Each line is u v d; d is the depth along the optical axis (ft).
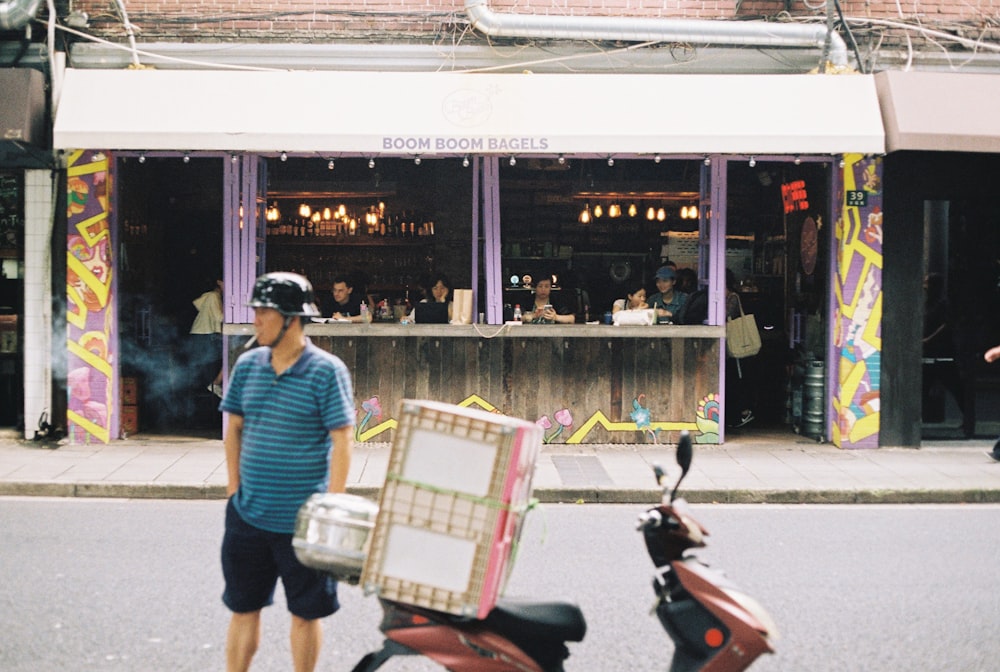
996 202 38.24
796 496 30.58
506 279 49.42
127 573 21.88
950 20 37.76
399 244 49.42
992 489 30.83
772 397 44.42
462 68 36.88
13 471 31.60
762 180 47.57
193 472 31.99
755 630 12.76
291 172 48.83
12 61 35.58
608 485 30.99
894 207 37.06
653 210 48.93
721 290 37.22
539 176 48.88
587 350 37.32
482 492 12.16
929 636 18.63
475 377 37.19
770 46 36.88
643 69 37.09
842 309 37.22
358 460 34.42
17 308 37.63
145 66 36.68
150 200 41.24
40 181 36.24
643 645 18.03
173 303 44.93
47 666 16.65
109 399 36.65
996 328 39.01
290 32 36.76
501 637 12.51
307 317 14.44
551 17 35.91
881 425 37.45
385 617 12.80
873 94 34.83
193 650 17.44
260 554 14.39
